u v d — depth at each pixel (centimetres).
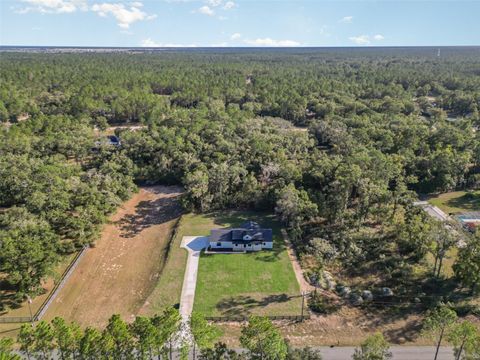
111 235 6969
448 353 4353
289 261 6144
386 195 6762
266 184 8138
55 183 7219
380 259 6034
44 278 5303
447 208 7781
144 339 3481
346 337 4631
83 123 11662
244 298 5284
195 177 7681
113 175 8225
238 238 6462
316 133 11450
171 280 5672
